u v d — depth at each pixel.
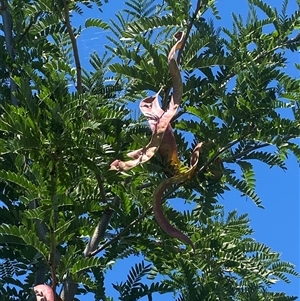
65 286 5.24
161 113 4.99
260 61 6.22
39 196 4.55
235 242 6.32
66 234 4.80
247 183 5.57
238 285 6.19
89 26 6.57
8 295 5.57
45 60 6.80
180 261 5.61
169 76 5.64
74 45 5.77
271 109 5.48
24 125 4.54
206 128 5.49
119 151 5.00
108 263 5.39
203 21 6.01
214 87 5.65
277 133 5.50
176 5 5.95
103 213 5.38
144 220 5.43
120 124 5.38
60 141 4.61
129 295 5.50
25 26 6.89
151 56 5.68
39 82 5.01
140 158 4.92
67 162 4.74
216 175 5.48
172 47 5.40
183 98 5.84
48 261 4.62
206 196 5.43
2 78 6.49
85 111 4.89
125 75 5.66
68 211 5.17
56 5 6.09
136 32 5.80
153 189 5.40
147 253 5.62
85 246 5.63
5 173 4.54
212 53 5.94
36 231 5.01
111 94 6.38
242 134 5.54
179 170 5.06
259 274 6.12
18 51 6.63
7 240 4.66
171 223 5.38
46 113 4.73
